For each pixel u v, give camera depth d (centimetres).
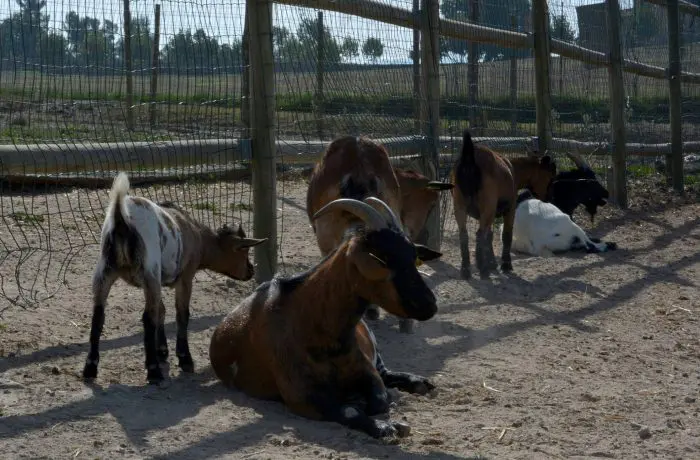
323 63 921
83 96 796
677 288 1009
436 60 1034
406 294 513
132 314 771
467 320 838
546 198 1208
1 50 700
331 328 546
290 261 982
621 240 1280
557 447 523
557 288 983
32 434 499
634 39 1650
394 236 520
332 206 529
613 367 710
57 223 1051
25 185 1210
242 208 1154
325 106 930
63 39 726
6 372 606
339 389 565
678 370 709
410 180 927
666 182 1744
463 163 995
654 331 830
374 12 955
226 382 621
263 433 520
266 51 841
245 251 740
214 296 841
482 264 1010
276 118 891
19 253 905
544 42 1285
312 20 902
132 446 490
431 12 1023
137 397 575
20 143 766
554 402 614
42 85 760
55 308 761
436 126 1041
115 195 587
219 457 480
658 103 1788
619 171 1518
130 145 758
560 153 1488
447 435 536
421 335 782
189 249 664
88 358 600
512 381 661
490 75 1255
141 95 856
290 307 567
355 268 527
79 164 723
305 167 1625
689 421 581
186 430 520
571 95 1482
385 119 995
